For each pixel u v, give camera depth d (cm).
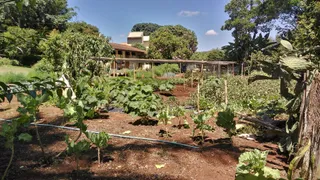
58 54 730
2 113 490
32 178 216
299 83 273
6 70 1395
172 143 310
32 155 268
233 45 2389
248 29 2550
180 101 728
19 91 139
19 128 368
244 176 150
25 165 242
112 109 557
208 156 271
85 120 429
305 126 209
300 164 194
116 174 227
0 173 222
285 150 283
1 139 322
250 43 2286
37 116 446
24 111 242
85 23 3148
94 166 243
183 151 285
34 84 144
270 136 345
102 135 245
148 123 415
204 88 747
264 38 2255
